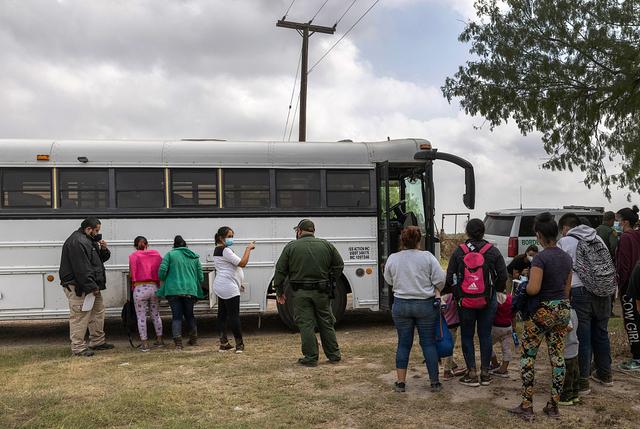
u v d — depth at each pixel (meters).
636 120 15.09
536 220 5.07
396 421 4.99
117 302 9.01
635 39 14.32
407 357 5.83
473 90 15.66
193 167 9.31
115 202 9.09
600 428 4.75
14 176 8.90
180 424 4.89
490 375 6.32
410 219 10.03
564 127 15.48
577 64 14.63
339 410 5.28
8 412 5.23
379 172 9.85
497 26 15.15
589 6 14.33
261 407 5.43
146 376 6.55
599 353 5.79
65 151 9.00
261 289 9.41
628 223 6.55
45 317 8.84
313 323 7.07
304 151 9.70
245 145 9.59
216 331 9.97
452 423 4.93
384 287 9.64
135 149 9.20
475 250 5.80
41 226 8.89
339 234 9.69
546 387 5.88
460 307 5.81
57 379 6.44
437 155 9.52
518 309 5.07
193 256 8.38
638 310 6.08
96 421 5.00
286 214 9.55
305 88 21.73
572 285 5.50
